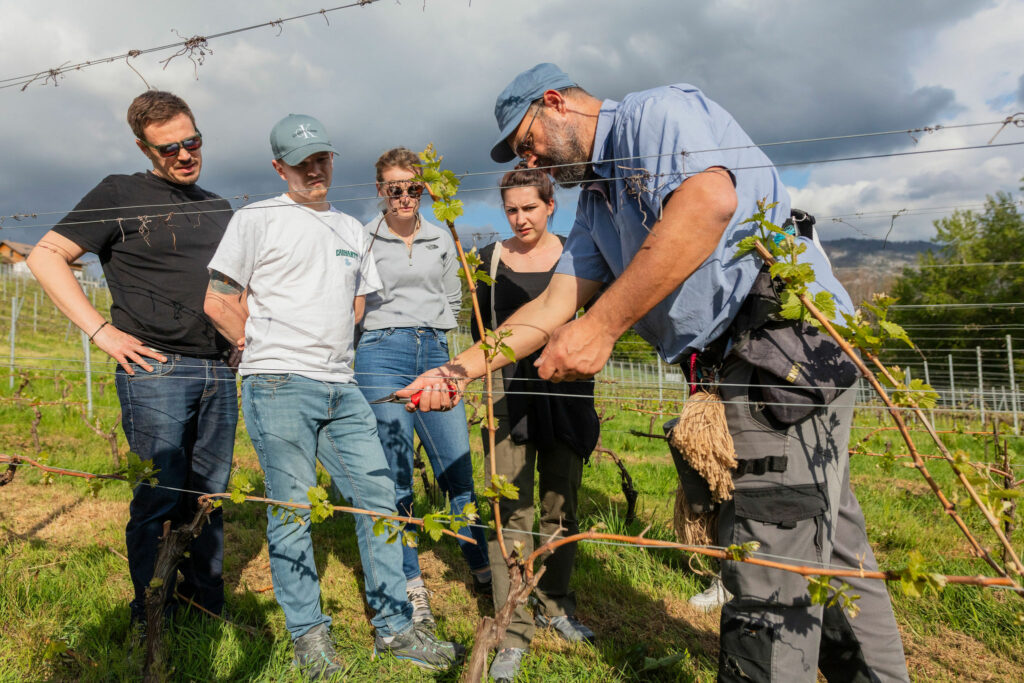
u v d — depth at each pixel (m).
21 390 8.09
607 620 3.00
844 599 1.34
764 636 1.59
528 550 2.64
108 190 2.59
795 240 1.66
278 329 2.46
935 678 2.54
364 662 2.46
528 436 2.60
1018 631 2.81
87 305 2.53
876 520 4.79
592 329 1.58
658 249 1.47
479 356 2.06
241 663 2.39
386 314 3.26
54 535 3.74
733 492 1.62
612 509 4.60
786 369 1.53
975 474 1.44
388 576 2.51
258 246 2.47
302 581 2.43
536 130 1.90
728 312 1.60
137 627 2.35
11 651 2.37
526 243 2.97
